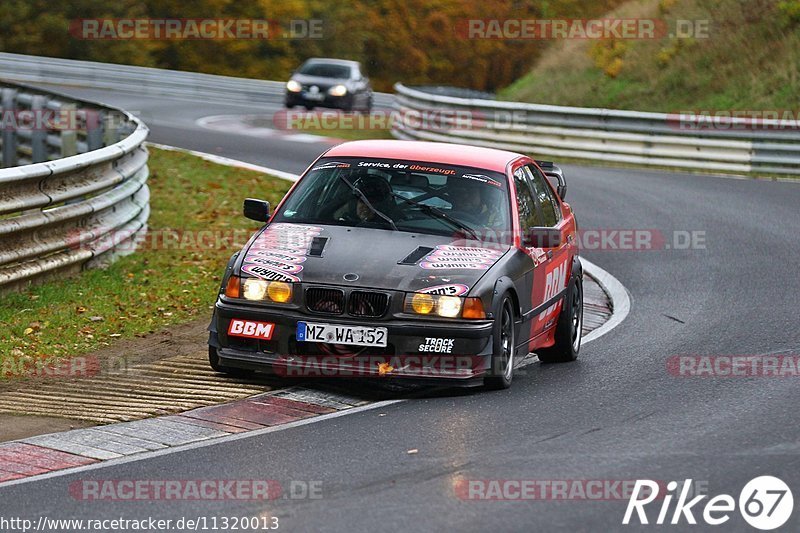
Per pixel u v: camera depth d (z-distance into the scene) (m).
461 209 31.28
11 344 32.81
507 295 29.33
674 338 37.22
